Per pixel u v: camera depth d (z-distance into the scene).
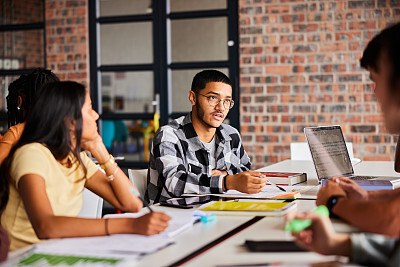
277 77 4.96
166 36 5.36
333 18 4.81
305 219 1.11
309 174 2.82
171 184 2.22
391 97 1.25
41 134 1.61
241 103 5.06
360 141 4.80
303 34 4.88
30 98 2.36
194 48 5.30
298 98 4.91
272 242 1.26
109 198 1.84
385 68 1.25
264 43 4.98
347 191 1.70
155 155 2.42
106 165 1.83
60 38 5.54
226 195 2.09
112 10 5.50
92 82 5.54
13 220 1.63
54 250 1.24
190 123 2.57
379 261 1.03
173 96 5.39
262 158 5.02
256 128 5.02
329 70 4.84
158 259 1.17
